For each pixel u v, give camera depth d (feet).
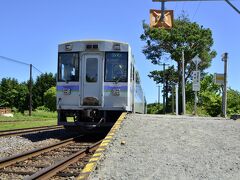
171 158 35.19
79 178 28.27
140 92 89.81
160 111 261.85
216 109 152.97
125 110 62.54
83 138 64.08
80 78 63.41
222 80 81.30
